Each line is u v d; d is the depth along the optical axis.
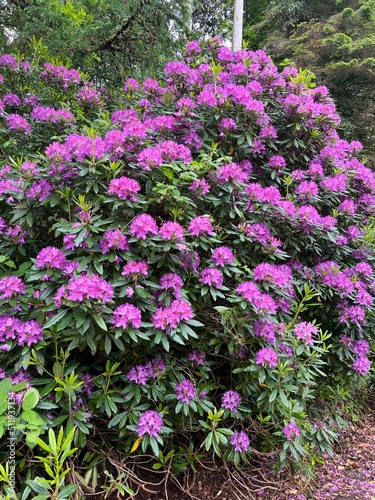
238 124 2.53
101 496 1.72
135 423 1.71
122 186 1.78
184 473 1.97
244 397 2.09
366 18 10.07
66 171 1.90
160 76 3.25
